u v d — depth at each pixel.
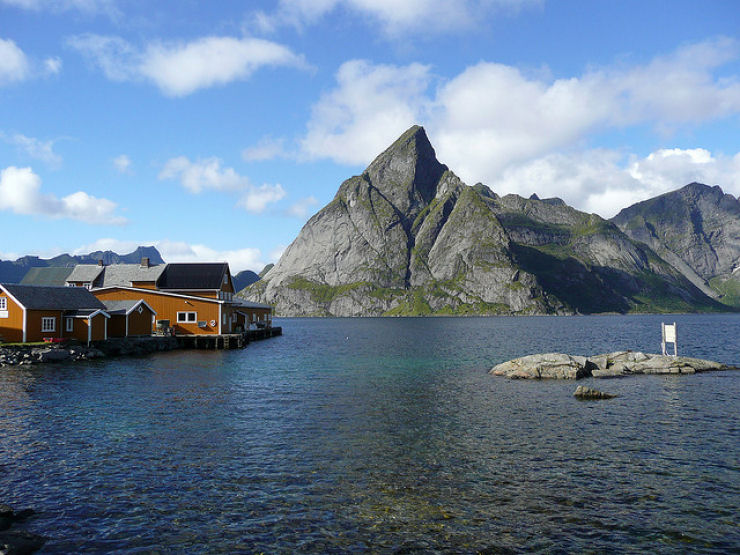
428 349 78.06
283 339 106.56
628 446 22.11
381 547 13.16
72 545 13.25
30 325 56.75
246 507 15.59
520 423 26.39
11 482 17.53
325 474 18.45
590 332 140.50
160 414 28.05
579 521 14.72
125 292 75.88
